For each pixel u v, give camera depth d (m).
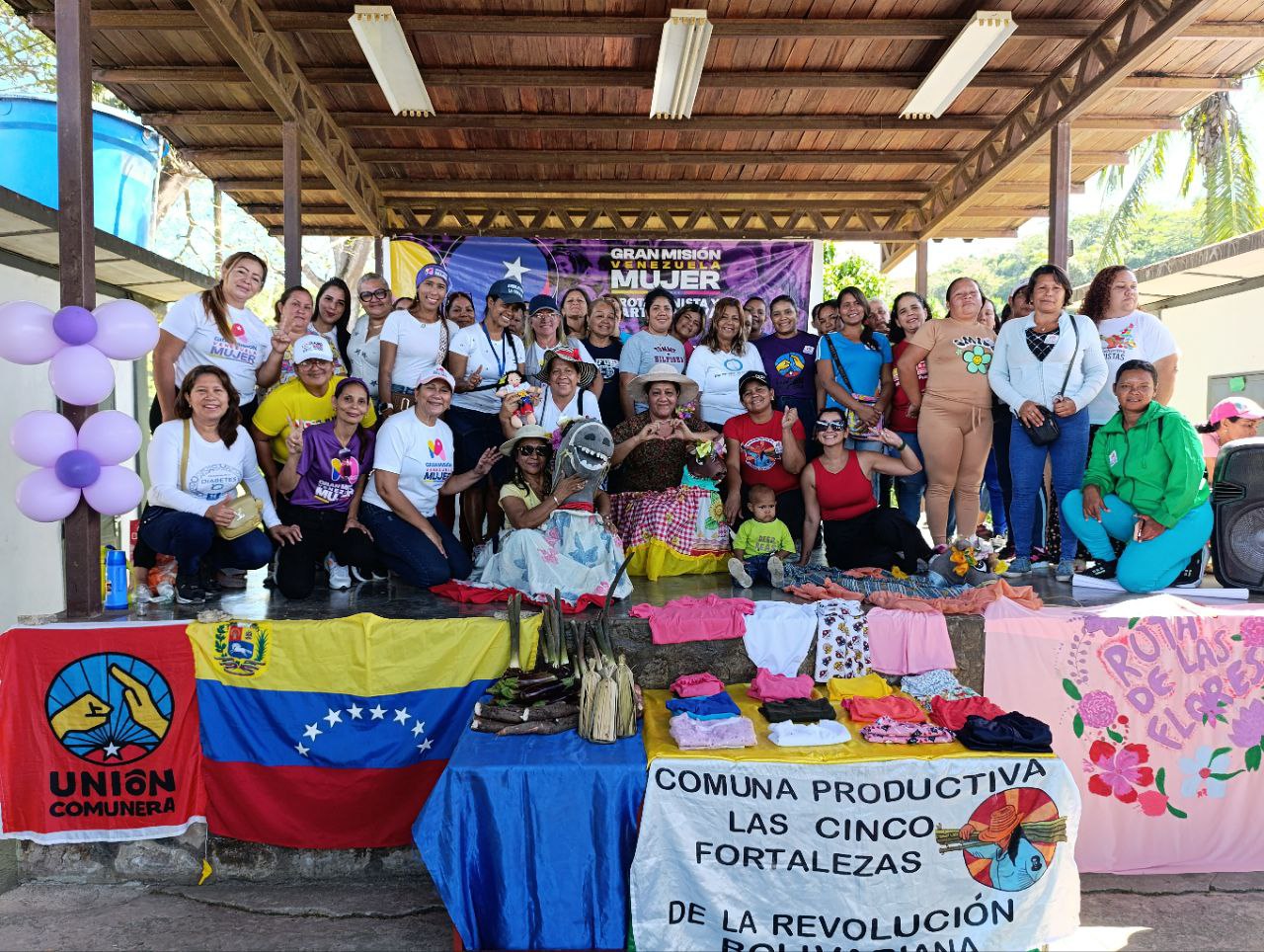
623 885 3.04
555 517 4.55
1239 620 3.92
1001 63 6.89
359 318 5.85
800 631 3.98
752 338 7.11
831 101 7.55
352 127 7.99
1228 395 9.91
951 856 3.04
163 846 3.83
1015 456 5.02
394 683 3.83
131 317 3.99
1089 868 3.88
